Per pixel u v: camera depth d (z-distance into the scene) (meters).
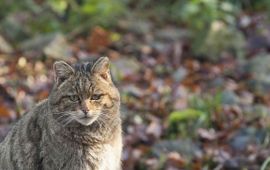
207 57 15.38
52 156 9.01
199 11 15.84
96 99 9.00
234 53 15.44
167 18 17.06
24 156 9.15
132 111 12.90
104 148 9.15
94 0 16.44
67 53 14.97
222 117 12.72
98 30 15.66
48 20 16.39
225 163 11.57
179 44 15.59
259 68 14.52
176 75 14.42
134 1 17.56
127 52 15.52
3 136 10.63
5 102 13.09
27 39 15.91
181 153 11.85
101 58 9.05
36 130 9.10
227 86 13.95
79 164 9.09
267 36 15.91
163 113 12.97
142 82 14.26
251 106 13.11
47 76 14.05
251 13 17.22
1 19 16.75
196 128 12.42
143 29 16.42
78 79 8.99
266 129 12.27
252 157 11.61
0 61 14.53
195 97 13.13
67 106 8.97
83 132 9.03
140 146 12.03
